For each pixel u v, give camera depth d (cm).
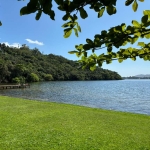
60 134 541
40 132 552
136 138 530
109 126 650
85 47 123
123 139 518
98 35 117
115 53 149
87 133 559
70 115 805
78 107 1054
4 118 706
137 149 450
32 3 78
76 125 645
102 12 100
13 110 882
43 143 466
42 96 2550
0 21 120
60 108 980
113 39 119
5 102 1145
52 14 84
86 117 778
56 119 722
